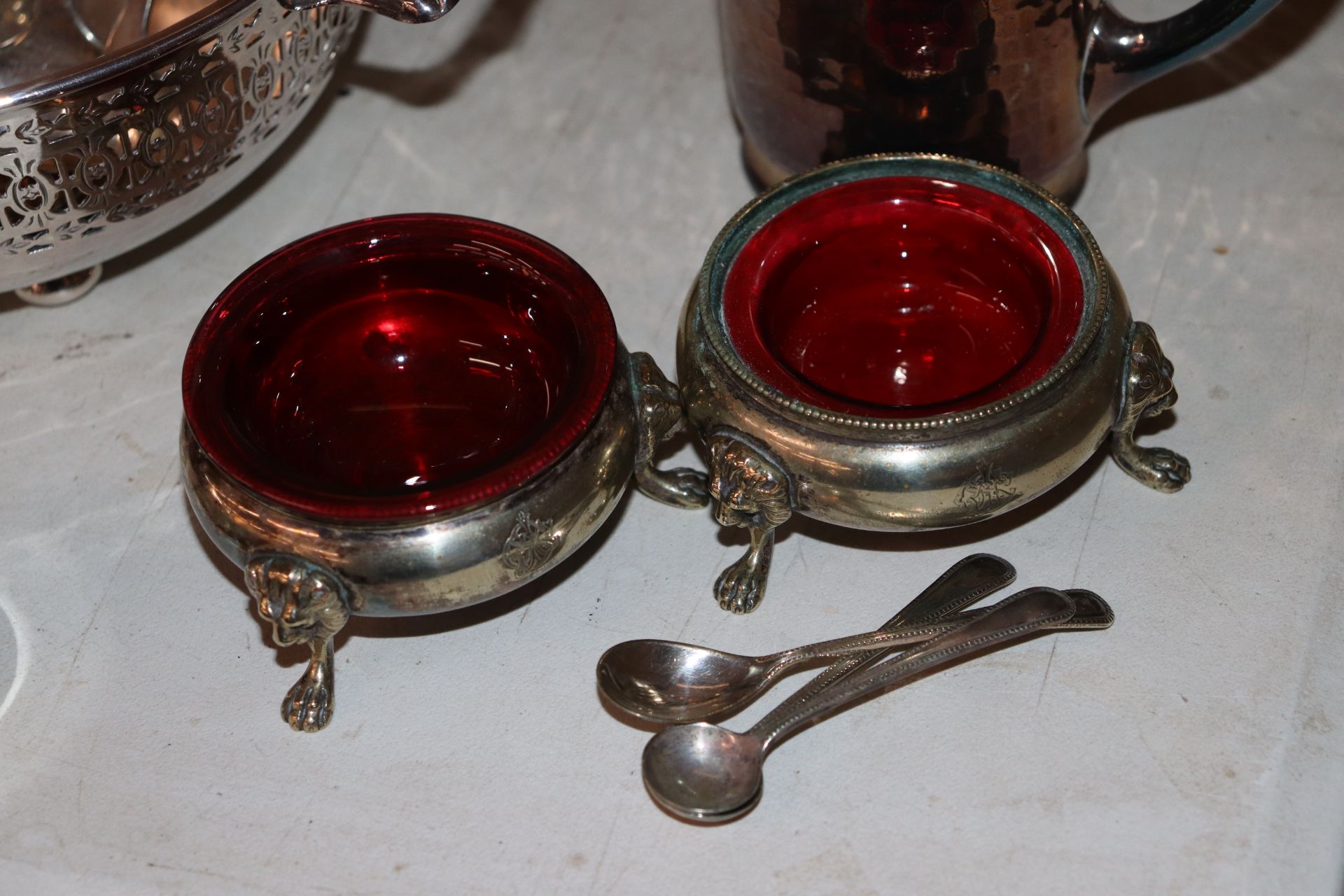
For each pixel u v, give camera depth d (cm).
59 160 72
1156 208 90
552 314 70
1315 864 62
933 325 78
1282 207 90
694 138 97
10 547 79
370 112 101
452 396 76
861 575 74
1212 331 83
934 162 75
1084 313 68
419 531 63
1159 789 65
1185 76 98
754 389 66
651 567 76
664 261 90
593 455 66
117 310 90
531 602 75
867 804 65
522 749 69
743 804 64
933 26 73
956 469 65
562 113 100
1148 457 76
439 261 73
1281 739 66
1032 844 64
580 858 65
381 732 70
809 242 75
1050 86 78
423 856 65
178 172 77
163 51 70
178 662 73
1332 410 79
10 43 93
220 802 67
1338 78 96
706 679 69
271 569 63
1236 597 71
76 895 64
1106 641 70
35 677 73
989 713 68
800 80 79
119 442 83
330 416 75
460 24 106
